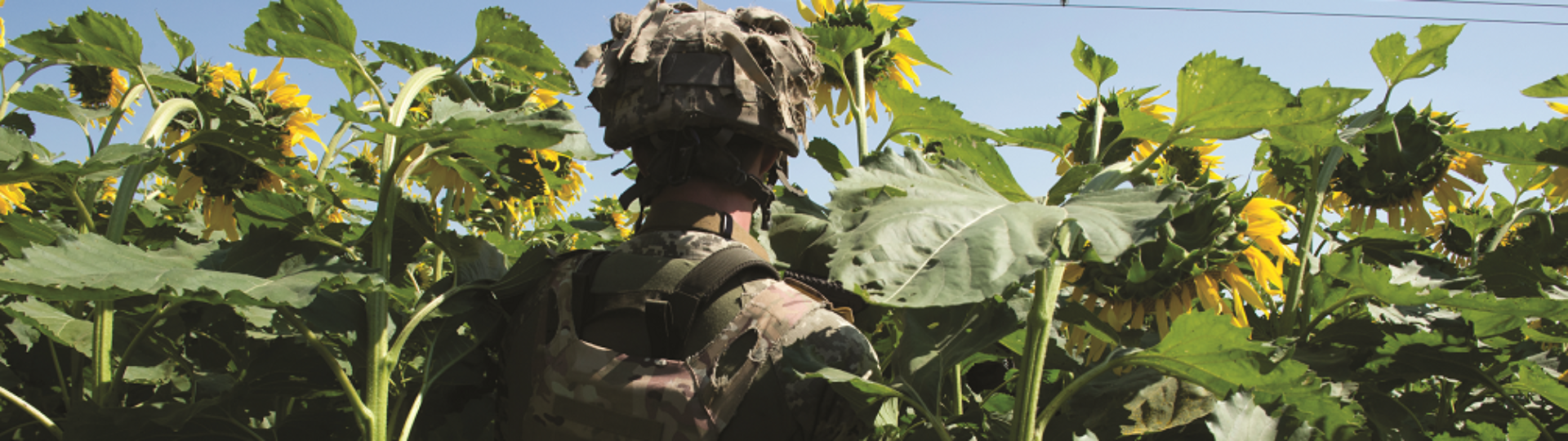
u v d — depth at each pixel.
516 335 1.26
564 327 1.13
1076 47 1.64
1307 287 1.85
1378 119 1.72
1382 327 1.60
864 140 2.05
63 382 1.50
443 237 1.41
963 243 0.85
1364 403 1.66
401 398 1.31
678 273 1.10
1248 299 1.61
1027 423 1.14
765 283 1.13
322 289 1.27
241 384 1.40
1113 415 1.47
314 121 2.73
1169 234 1.52
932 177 1.08
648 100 1.11
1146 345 1.77
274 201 1.40
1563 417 1.67
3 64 1.70
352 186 1.73
